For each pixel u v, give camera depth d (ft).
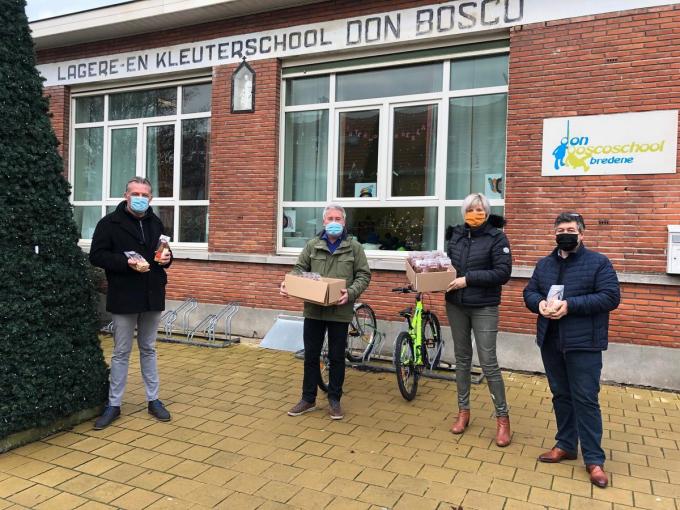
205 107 29.22
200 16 27.09
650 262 19.15
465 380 14.84
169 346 24.81
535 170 20.86
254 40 26.58
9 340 13.16
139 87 30.89
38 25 30.35
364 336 22.88
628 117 19.42
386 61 24.38
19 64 14.19
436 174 23.75
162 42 29.14
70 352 14.71
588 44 20.02
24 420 13.35
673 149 18.85
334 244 15.92
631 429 15.28
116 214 14.84
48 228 14.47
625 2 19.44
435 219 23.84
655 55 19.08
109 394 15.46
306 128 26.58
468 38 22.50
